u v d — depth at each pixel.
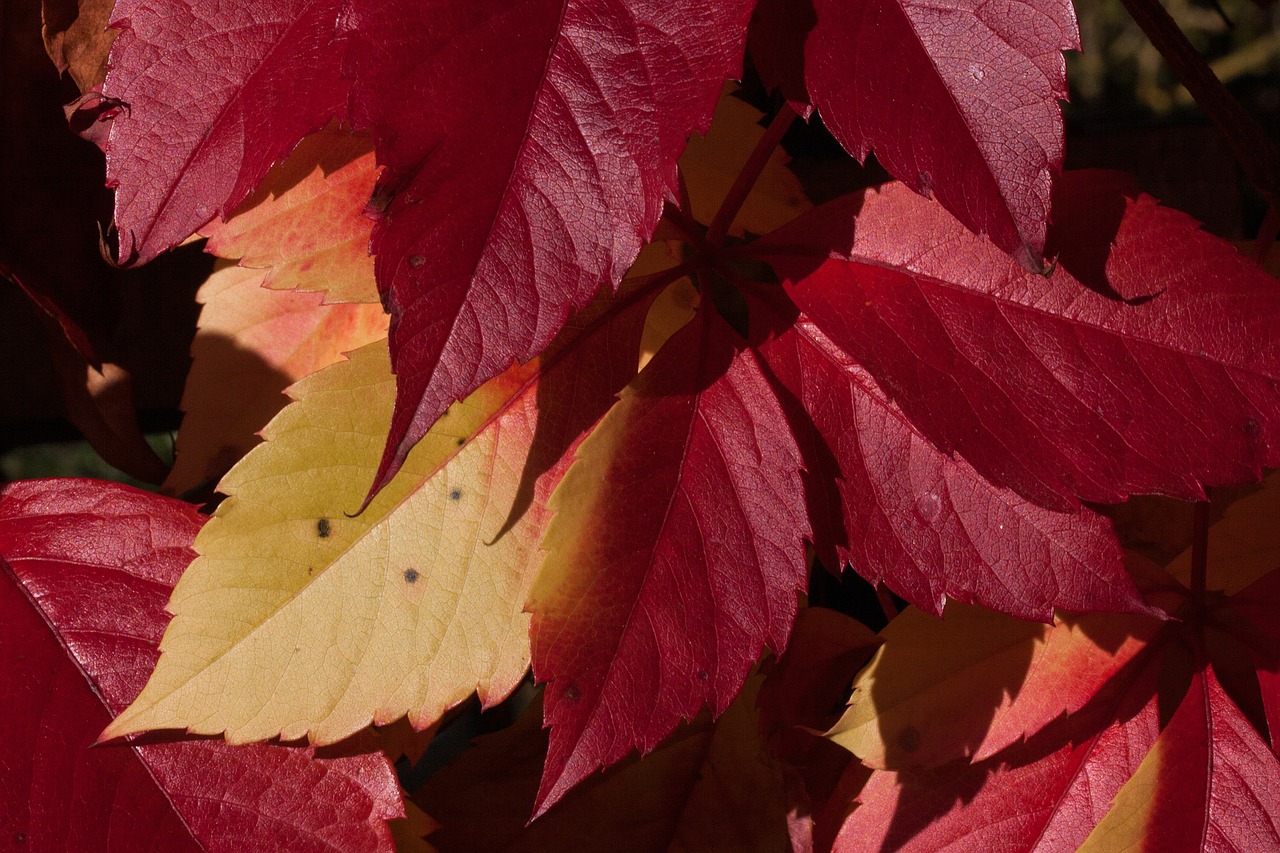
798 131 0.86
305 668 0.71
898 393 0.70
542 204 0.67
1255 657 0.74
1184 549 0.77
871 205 0.72
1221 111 0.74
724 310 0.82
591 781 0.77
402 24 0.67
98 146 0.75
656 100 0.67
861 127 0.68
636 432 0.71
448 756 0.85
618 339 0.72
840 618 0.77
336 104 0.70
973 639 0.74
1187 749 0.73
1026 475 0.70
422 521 0.71
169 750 0.72
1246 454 0.70
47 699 0.72
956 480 0.71
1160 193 0.86
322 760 0.72
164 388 0.87
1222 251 0.71
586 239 0.67
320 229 0.73
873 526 0.71
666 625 0.70
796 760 0.77
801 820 0.76
